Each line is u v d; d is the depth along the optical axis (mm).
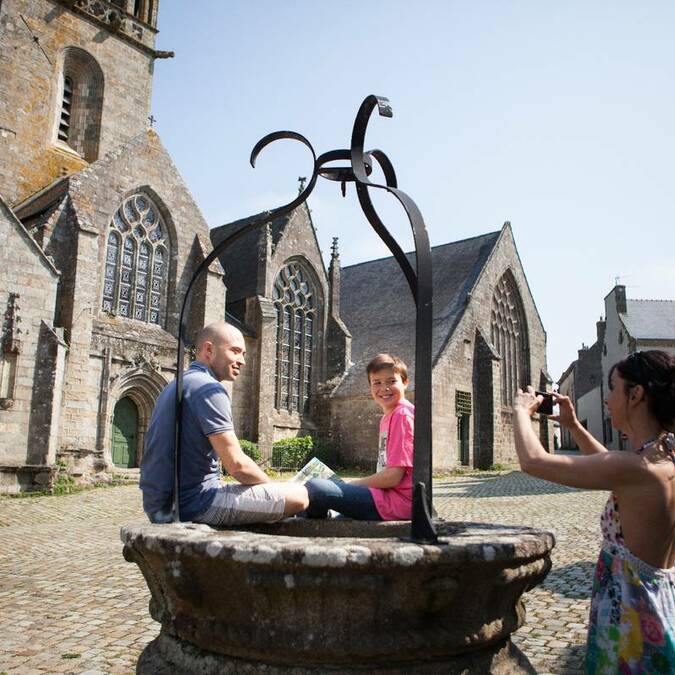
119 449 25141
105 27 33625
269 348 30828
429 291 2934
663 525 2574
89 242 23406
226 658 2594
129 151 26609
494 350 36250
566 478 2590
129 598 7473
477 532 2969
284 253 33938
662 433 2736
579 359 67938
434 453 31250
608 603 2660
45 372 20172
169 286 27766
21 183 29609
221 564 2463
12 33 30141
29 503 17453
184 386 3553
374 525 3787
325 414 34094
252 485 3498
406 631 2439
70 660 5281
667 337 43562
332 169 3871
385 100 3273
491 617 2676
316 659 2424
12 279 20000
